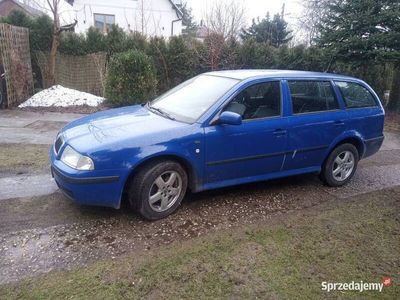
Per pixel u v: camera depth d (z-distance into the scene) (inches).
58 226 135.5
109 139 133.4
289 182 196.2
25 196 160.2
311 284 109.6
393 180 208.5
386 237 139.6
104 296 99.7
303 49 519.5
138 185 136.5
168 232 135.2
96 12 859.4
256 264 117.6
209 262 117.3
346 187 193.5
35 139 260.4
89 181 127.9
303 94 174.6
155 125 145.3
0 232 129.3
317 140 177.0
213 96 157.6
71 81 484.1
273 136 162.4
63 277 106.9
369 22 408.8
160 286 104.9
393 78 464.8
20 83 390.9
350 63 445.4
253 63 507.2
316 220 151.1
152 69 412.5
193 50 483.8
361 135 193.6
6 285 102.3
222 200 166.4
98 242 126.1
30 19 450.3
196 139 143.6
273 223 146.5
